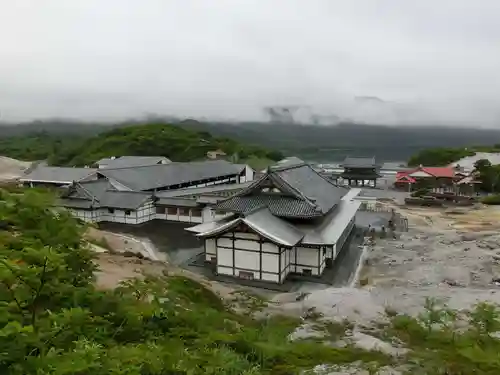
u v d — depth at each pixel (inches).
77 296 537.3
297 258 1355.8
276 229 1295.5
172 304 763.4
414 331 800.3
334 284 1284.4
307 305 1016.9
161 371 442.0
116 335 540.4
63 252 538.9
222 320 762.2
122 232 1882.4
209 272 1363.2
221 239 1322.6
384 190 3720.5
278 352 632.4
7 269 413.4
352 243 1786.4
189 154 5536.4
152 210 2129.7
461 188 3395.7
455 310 964.0
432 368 604.1
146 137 5944.9
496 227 2148.1
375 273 1406.3
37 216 569.3
